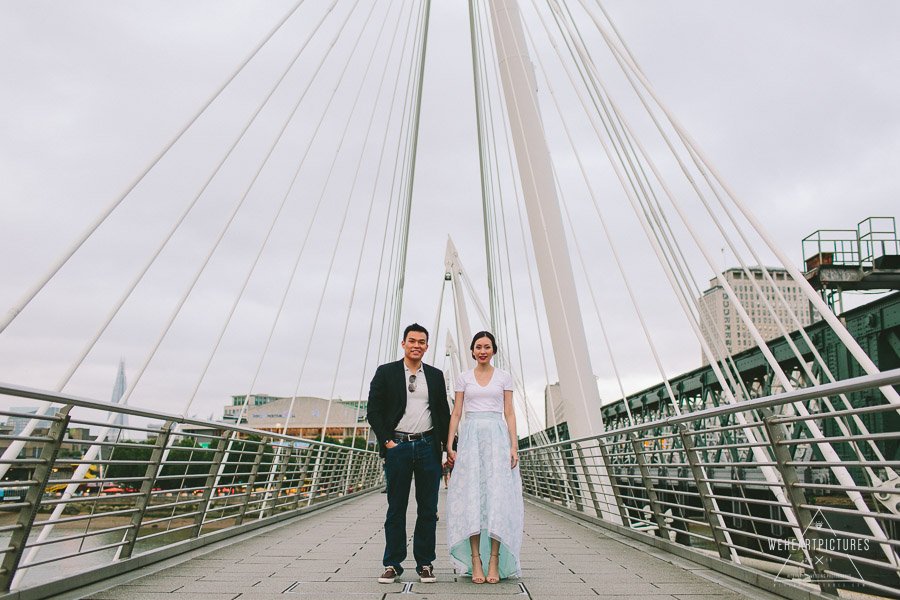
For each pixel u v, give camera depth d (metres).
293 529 7.96
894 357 10.54
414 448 4.57
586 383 10.51
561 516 10.47
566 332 10.73
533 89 12.00
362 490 18.17
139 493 4.83
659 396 21.47
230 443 6.69
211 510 6.46
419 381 4.71
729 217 7.30
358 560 5.36
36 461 3.56
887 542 2.97
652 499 6.34
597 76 10.15
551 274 11.02
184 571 4.75
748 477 13.30
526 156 11.66
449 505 4.70
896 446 10.52
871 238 15.11
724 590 4.15
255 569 4.86
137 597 3.78
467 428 4.78
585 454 10.12
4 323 5.48
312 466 11.71
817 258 15.50
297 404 84.06
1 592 3.41
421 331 4.73
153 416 4.83
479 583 4.42
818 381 12.47
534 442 22.52
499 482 4.58
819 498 11.11
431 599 3.83
